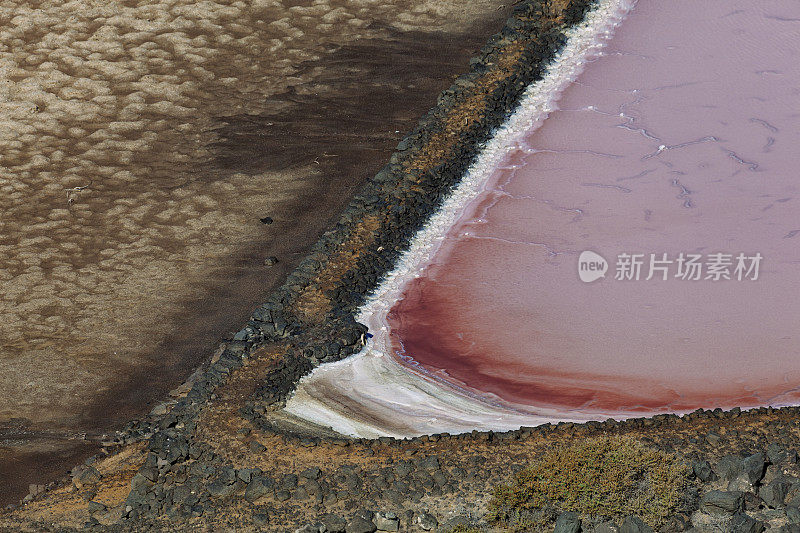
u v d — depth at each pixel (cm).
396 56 8894
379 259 6506
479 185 7269
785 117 7831
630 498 3947
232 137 7962
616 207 6962
